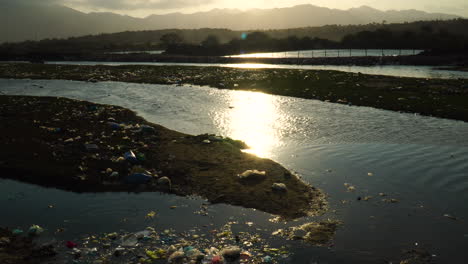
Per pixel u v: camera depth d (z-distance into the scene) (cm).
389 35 19100
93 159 1909
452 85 4591
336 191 1548
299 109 3441
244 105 3678
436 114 3095
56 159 1902
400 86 4584
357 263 1041
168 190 1588
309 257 1074
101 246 1142
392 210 1361
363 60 10319
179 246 1139
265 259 1062
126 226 1275
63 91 4853
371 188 1577
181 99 4109
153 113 3362
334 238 1176
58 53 14438
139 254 1091
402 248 1109
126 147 2123
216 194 1532
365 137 2441
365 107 3509
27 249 1125
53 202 1480
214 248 1120
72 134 2419
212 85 5162
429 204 1407
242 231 1234
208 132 2631
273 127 2756
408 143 2277
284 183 1633
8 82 5897
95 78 6294
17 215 1364
